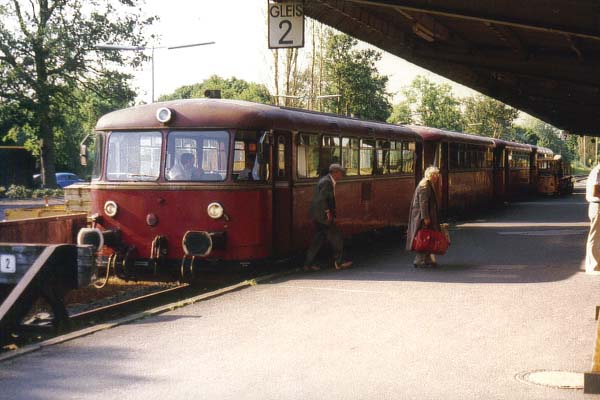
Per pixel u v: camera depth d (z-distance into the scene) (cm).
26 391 631
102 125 1340
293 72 4278
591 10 1415
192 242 1233
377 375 678
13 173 6312
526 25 1517
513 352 759
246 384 650
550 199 4381
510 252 1650
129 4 5247
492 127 10838
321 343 796
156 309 967
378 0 1625
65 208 1892
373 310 973
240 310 975
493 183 3412
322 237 1374
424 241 1373
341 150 1598
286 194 1359
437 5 1568
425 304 1014
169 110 1287
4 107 5100
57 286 888
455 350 767
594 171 1280
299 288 1153
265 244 1292
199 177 1270
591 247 1280
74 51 5134
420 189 1382
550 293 1099
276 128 1320
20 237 1355
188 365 711
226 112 1277
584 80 2519
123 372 688
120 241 1299
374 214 1808
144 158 1302
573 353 755
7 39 4969
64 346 783
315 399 611
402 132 2038
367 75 7625
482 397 618
